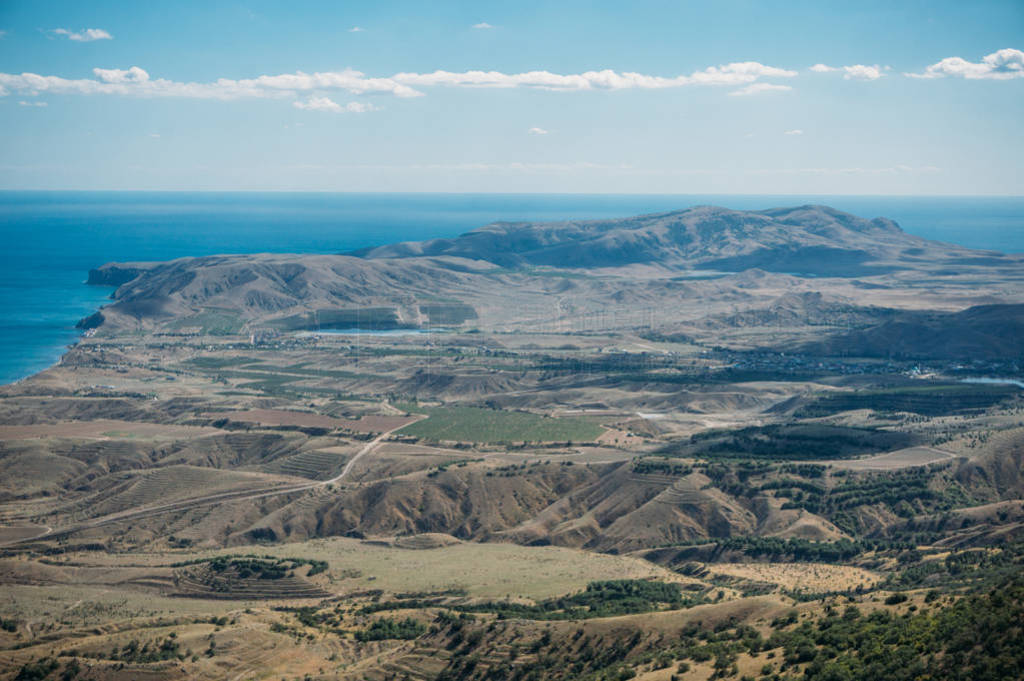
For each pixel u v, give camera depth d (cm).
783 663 15912
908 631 15375
